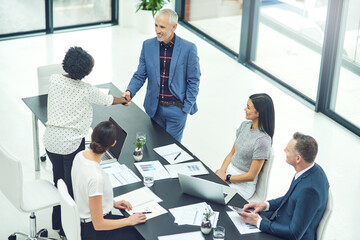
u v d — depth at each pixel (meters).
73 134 4.76
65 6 10.15
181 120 5.80
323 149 6.88
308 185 4.01
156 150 5.12
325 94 7.59
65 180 4.89
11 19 9.75
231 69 8.98
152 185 4.58
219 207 4.37
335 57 7.38
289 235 4.03
